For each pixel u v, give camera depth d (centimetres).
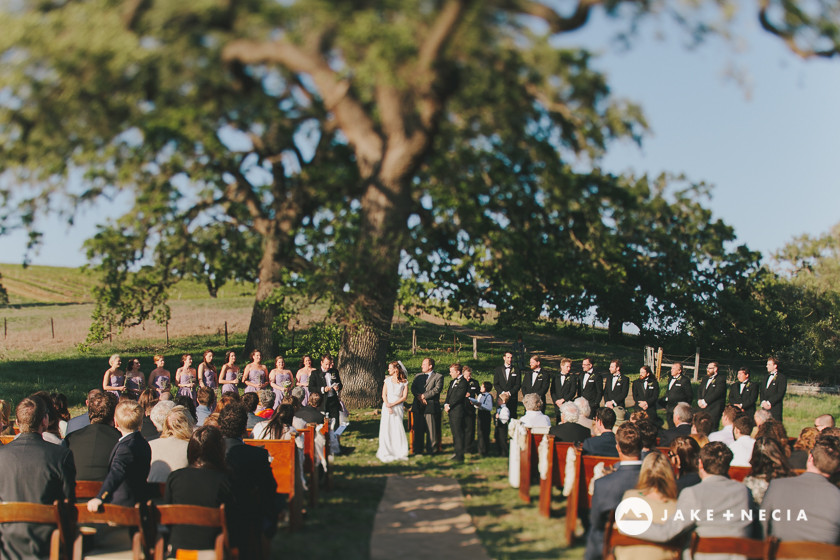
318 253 1488
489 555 648
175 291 1873
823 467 529
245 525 567
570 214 1730
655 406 1359
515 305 2302
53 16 816
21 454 557
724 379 1352
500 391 1362
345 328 1714
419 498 885
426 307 1869
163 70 862
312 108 1244
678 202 2266
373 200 1373
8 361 2473
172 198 1394
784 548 482
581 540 696
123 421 600
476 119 1247
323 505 849
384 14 868
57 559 539
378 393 1748
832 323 3203
